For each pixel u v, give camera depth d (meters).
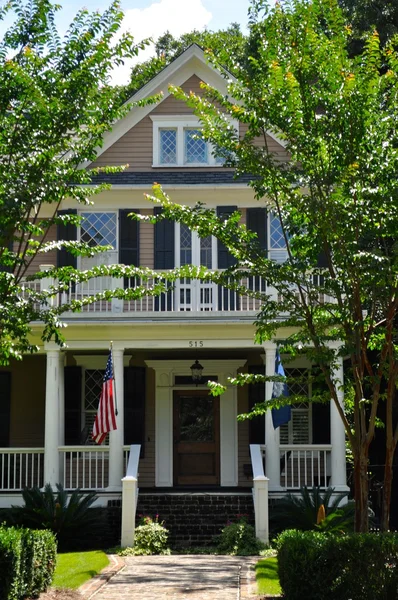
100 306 19.67
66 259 20.91
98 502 18.70
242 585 12.35
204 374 21.88
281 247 20.98
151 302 20.72
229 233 12.26
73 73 11.16
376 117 11.48
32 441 21.80
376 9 24.52
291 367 21.45
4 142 11.04
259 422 21.38
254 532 17.30
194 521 18.44
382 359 11.67
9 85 10.95
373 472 21.88
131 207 21.25
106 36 11.30
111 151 21.62
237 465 21.53
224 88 21.58
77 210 21.22
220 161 21.45
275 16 11.52
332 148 11.31
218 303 20.75
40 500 17.61
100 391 21.81
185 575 13.52
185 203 21.28
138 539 16.97
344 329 11.79
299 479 18.56
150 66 12.27
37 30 11.23
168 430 21.66
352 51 24.31
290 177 11.52
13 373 22.06
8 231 10.62
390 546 10.27
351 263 11.05
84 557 15.31
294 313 12.20
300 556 10.51
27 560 10.86
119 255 21.06
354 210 10.97
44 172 11.04
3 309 10.50
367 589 10.21
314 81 12.32
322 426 21.09
